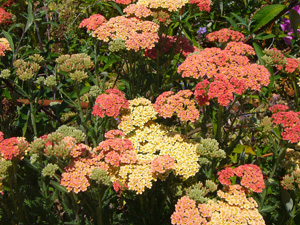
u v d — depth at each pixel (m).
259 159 0.39
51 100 0.42
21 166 0.37
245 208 0.29
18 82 0.40
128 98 0.42
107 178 0.28
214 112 0.39
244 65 0.34
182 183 0.34
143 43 0.37
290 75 0.41
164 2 0.40
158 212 0.33
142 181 0.29
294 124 0.33
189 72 0.34
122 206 0.37
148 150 0.33
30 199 0.33
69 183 0.28
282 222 0.34
